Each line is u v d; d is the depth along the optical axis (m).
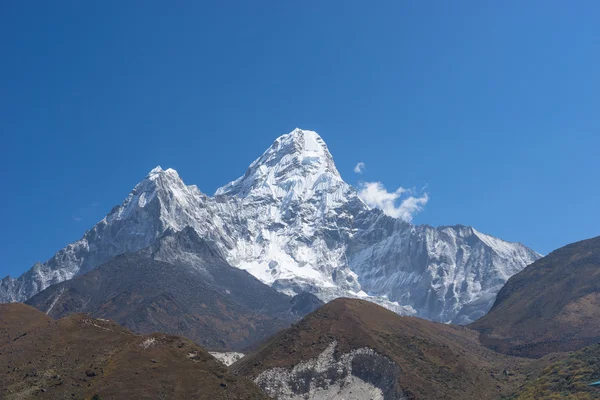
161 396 166.25
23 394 163.25
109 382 168.75
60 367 174.50
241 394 173.62
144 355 179.50
